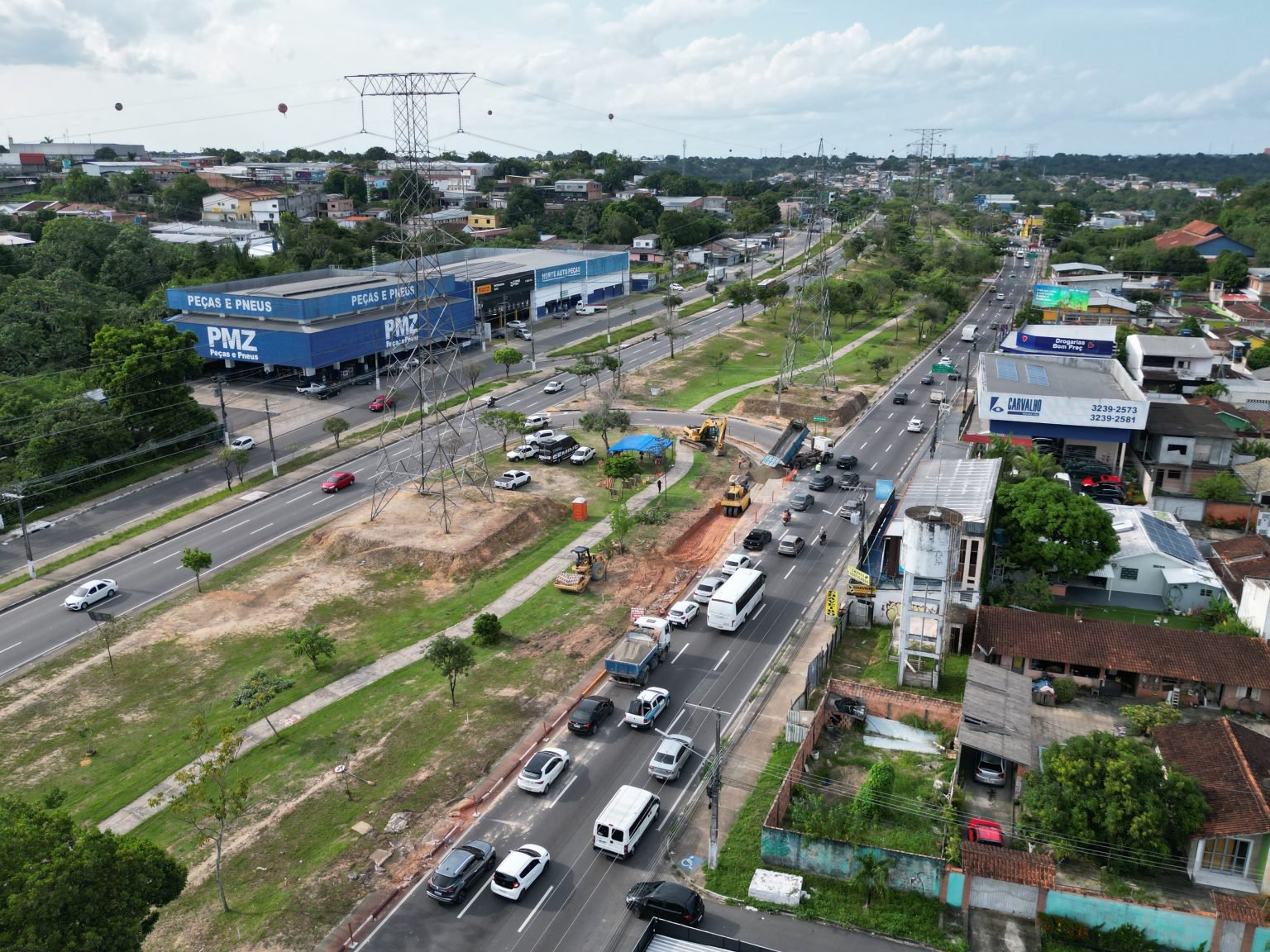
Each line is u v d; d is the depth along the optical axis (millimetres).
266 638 67250
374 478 100250
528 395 131875
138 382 105625
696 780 50625
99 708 58750
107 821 48188
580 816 47844
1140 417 92750
